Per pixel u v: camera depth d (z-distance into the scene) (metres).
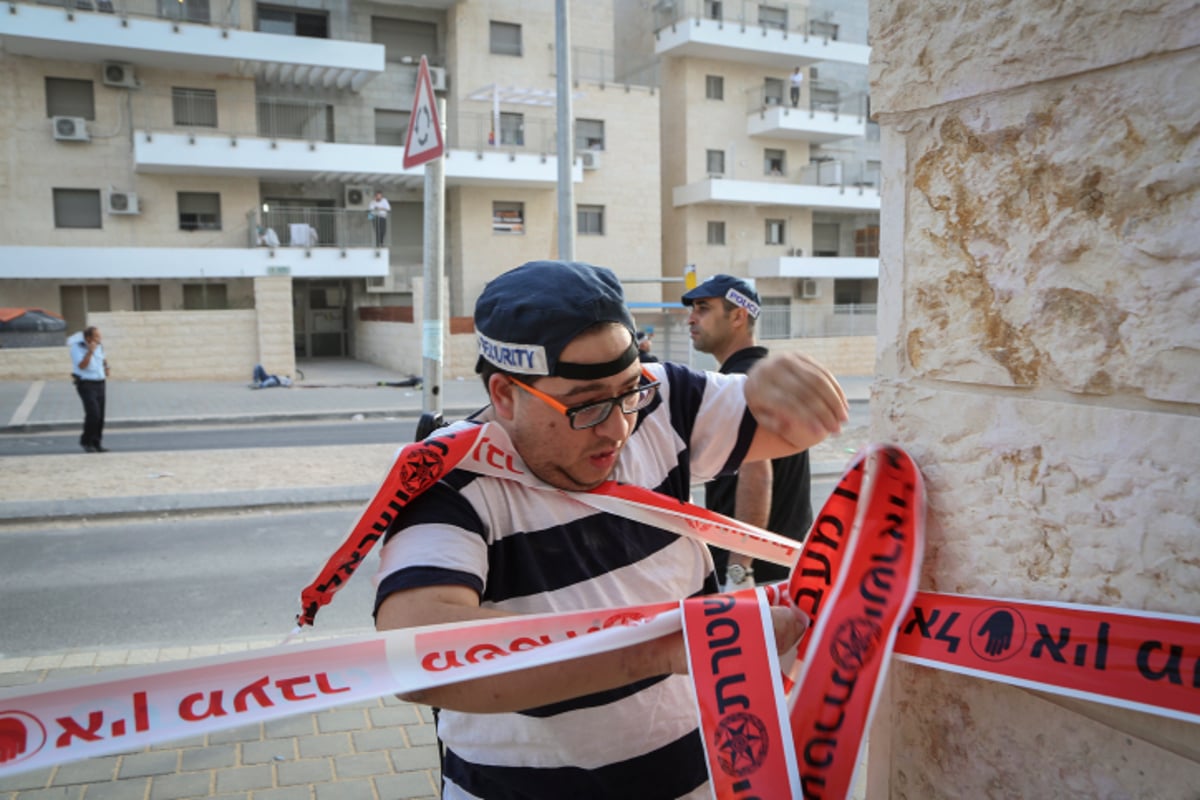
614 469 1.50
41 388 19.20
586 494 1.40
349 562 1.29
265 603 5.48
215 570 6.19
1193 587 0.95
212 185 26.38
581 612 1.22
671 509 1.46
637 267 31.50
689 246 33.38
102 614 5.27
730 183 32.09
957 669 1.15
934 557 1.27
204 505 8.09
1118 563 1.03
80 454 11.27
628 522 1.47
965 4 1.19
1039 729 1.15
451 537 1.29
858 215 37.41
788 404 1.42
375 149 26.27
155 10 25.05
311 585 1.29
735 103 33.94
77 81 24.89
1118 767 1.05
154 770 3.24
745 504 2.80
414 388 21.48
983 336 1.20
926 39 1.26
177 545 6.86
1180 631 0.96
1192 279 0.96
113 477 9.42
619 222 31.16
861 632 1.21
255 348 22.39
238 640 4.73
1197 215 0.95
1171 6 0.96
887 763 1.41
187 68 25.81
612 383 1.27
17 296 24.67
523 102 29.61
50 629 5.02
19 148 24.28
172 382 21.53
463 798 1.52
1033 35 1.10
